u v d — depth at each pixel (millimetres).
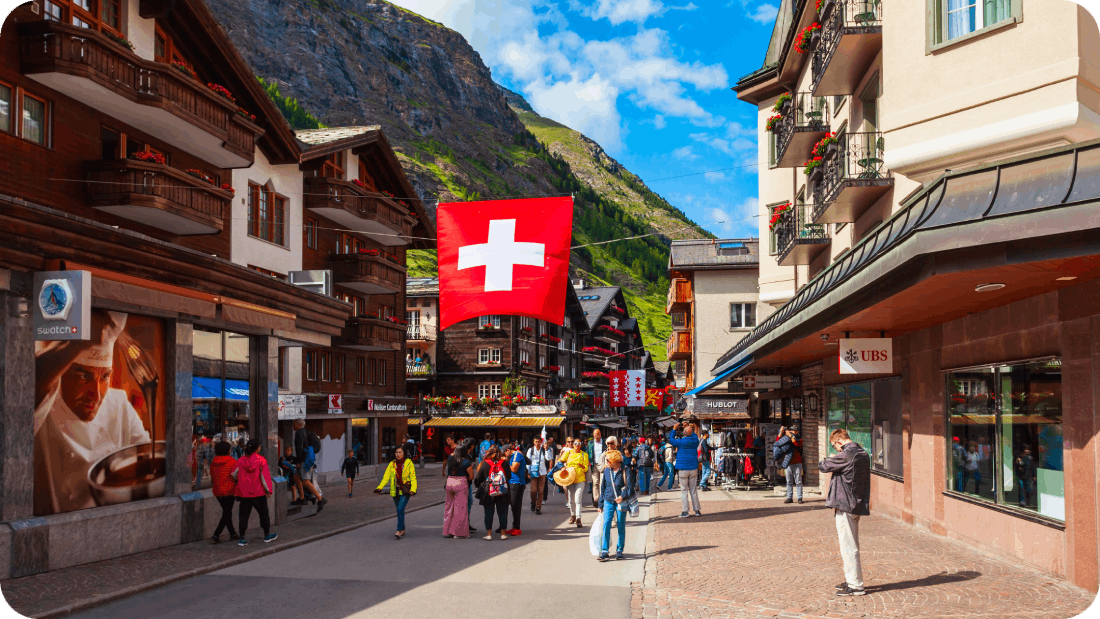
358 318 38406
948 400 12398
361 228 39375
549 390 67500
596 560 11359
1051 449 9156
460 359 60281
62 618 7918
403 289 46719
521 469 14531
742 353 22234
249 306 14680
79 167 19969
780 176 28594
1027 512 9734
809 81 23109
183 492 13211
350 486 25797
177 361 13203
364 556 11875
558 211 10102
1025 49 11141
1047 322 9148
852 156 18156
